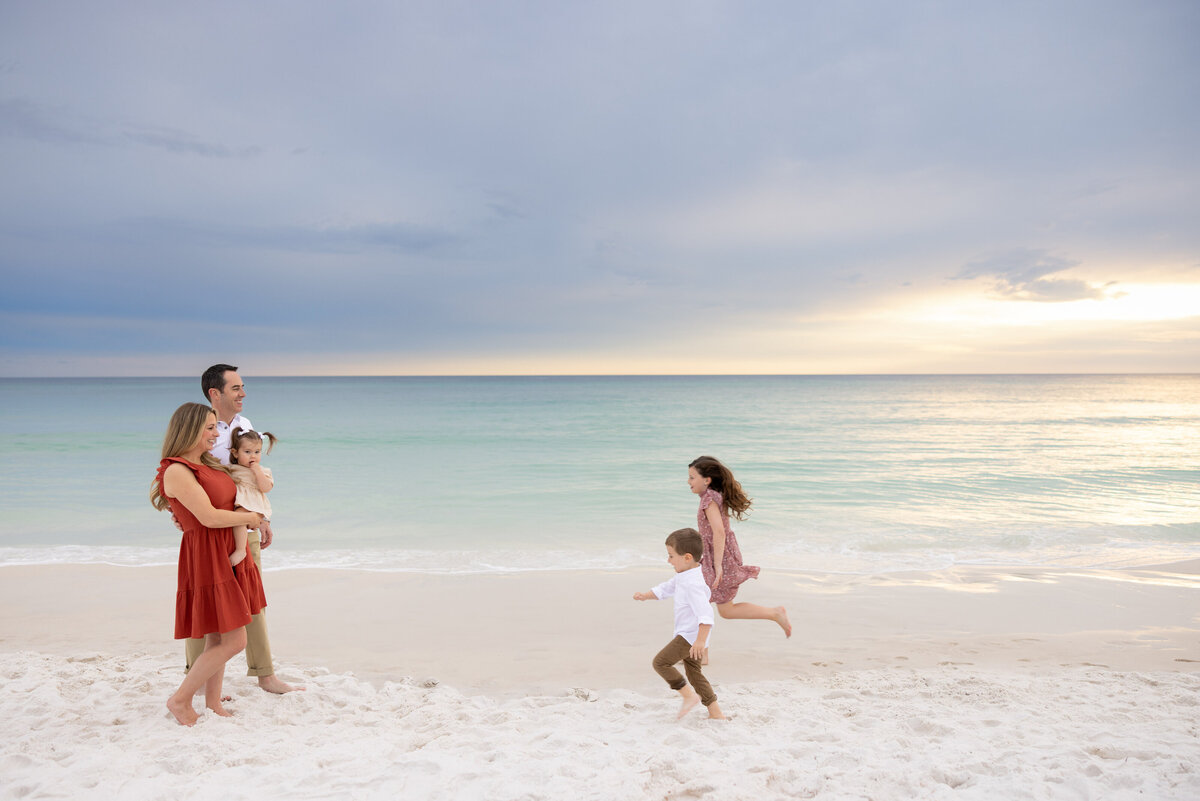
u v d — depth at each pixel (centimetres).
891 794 297
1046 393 8138
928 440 2702
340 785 308
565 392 8944
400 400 6475
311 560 970
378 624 663
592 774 319
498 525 1223
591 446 2503
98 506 1355
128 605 720
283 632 638
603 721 408
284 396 7588
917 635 630
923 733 384
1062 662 546
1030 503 1426
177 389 9300
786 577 850
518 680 513
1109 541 1097
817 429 3212
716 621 675
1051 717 405
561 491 1564
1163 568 898
